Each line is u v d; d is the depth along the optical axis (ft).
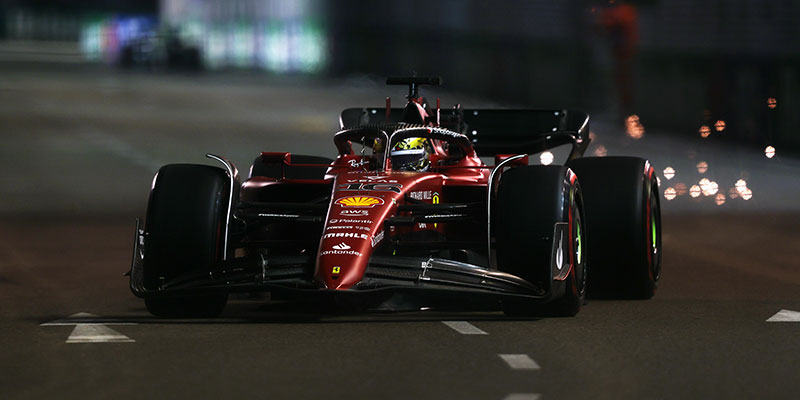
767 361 77.92
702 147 313.32
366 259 86.89
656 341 85.05
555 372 74.23
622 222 106.22
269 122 374.22
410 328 89.71
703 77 341.21
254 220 100.42
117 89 524.52
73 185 220.23
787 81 313.73
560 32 413.59
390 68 570.87
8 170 242.78
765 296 109.70
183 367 75.36
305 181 101.60
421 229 100.73
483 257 106.52
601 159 109.70
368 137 105.09
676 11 350.64
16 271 124.47
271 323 92.27
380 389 69.31
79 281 117.70
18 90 504.02
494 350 81.15
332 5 648.38
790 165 276.21
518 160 100.42
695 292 112.68
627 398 67.51
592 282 108.27
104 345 82.74
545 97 423.23
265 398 67.21
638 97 372.58
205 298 94.27
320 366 75.56
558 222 93.15
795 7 312.29
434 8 523.70
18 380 71.92
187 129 347.36
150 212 93.91
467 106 440.04
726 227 170.60
